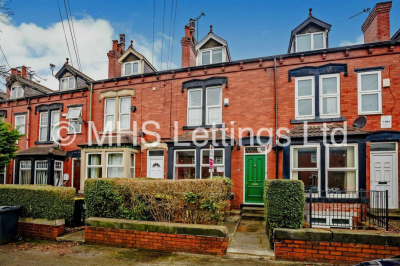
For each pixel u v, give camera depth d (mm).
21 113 15164
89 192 6809
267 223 6000
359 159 8148
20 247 6133
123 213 6508
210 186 6164
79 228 7641
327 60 9781
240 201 10070
